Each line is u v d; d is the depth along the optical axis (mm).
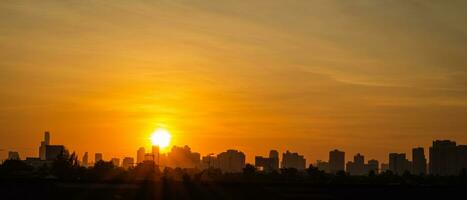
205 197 112125
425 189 112875
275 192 112812
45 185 104875
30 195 101812
